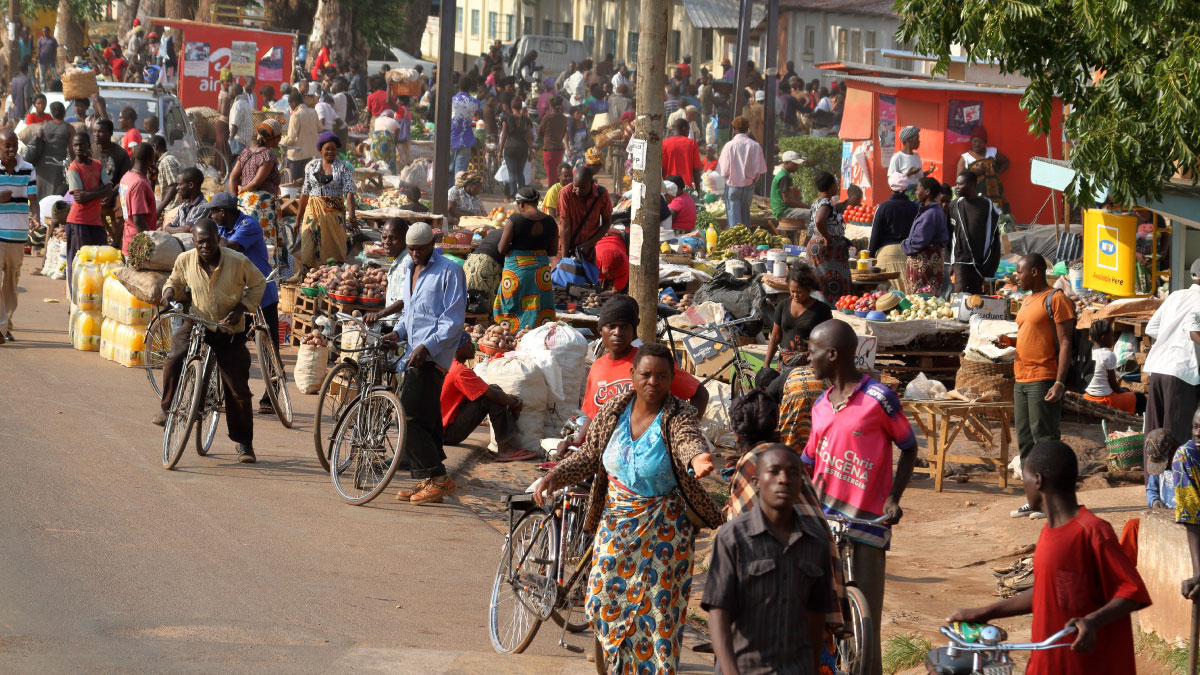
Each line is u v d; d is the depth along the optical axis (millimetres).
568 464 8891
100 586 10719
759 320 18750
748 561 7039
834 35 56188
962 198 22375
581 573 9875
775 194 33594
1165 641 10523
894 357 20828
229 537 12422
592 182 21422
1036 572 7543
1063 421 19375
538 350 16844
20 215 20922
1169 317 14586
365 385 14766
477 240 25172
